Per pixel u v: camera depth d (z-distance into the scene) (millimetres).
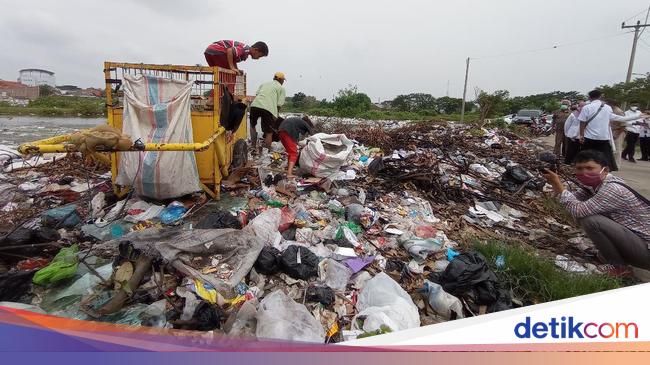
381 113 29719
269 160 7238
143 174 4301
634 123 10578
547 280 3365
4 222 3893
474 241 4105
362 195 5441
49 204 4617
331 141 6301
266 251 3279
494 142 12094
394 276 3451
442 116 33312
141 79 4406
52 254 3291
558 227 5258
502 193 6598
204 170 4945
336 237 4008
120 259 2986
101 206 4531
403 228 4551
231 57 5969
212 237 3273
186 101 4457
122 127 4449
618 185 3586
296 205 4844
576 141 8727
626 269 3693
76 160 6738
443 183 6398
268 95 7730
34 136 11125
